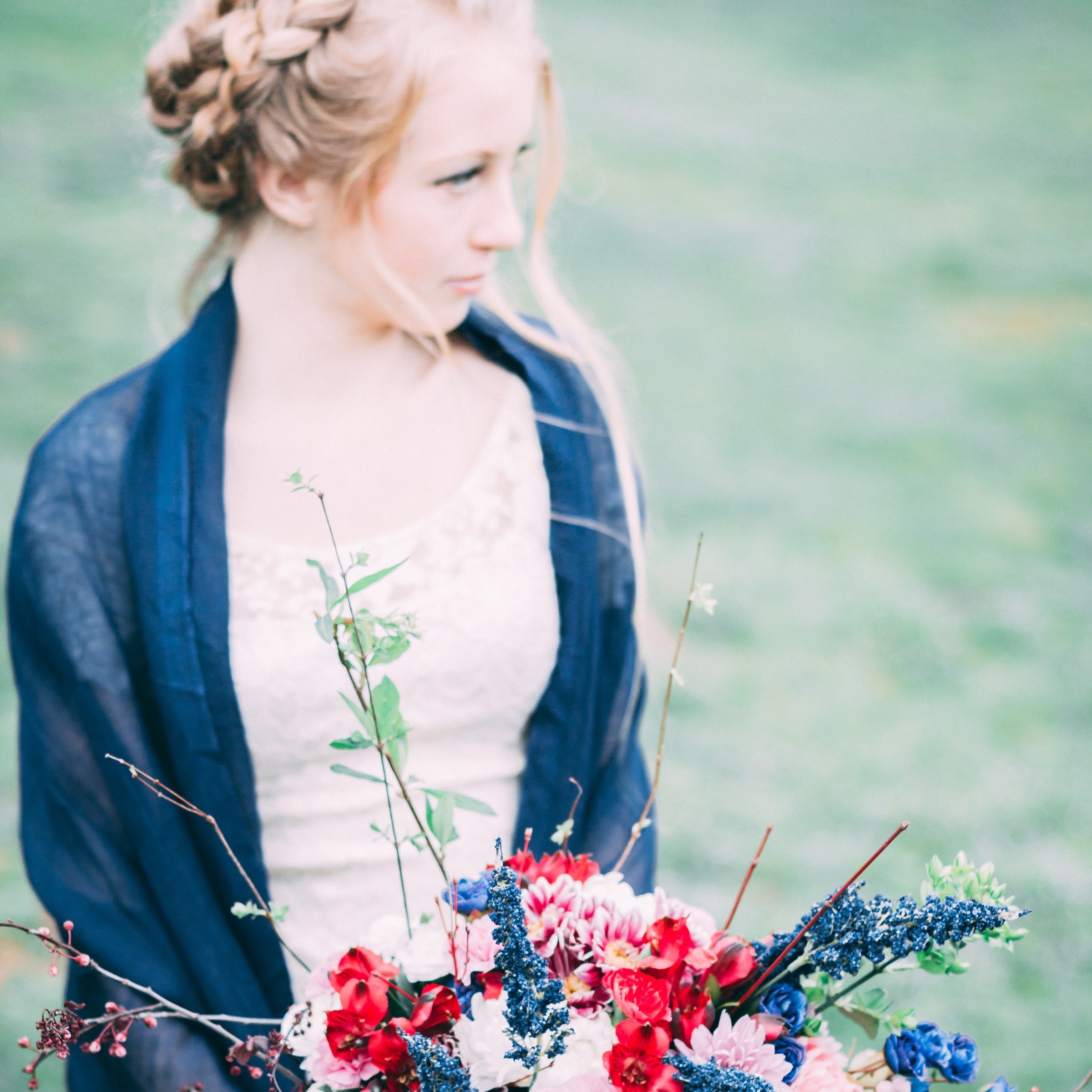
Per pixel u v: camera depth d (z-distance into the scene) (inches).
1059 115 589.6
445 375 58.6
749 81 611.2
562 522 58.1
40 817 53.8
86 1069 51.8
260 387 57.0
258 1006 52.6
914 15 733.9
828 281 399.5
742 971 39.4
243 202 54.7
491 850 57.8
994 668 200.4
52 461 54.2
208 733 52.6
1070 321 381.7
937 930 37.7
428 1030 38.4
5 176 395.5
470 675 55.9
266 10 50.4
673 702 185.5
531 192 62.8
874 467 276.2
